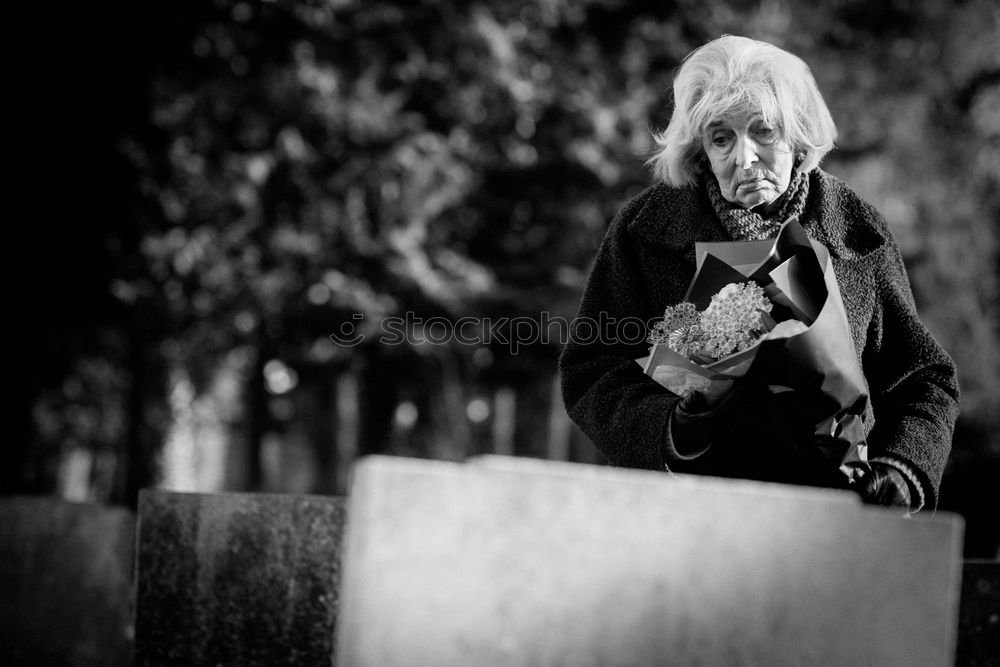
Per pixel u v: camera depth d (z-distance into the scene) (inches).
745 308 178.7
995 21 983.6
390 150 757.3
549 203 824.9
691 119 195.2
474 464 139.5
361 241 754.2
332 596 203.3
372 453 864.3
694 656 143.9
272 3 728.3
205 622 207.6
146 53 709.9
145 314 716.0
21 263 715.4
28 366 744.3
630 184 820.0
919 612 151.6
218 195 719.7
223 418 909.2
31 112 701.9
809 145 195.9
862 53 971.3
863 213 203.9
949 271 944.9
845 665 148.9
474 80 785.6
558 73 809.5
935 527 152.6
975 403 917.2
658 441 180.7
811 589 148.1
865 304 198.5
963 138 997.2
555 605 139.7
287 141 737.0
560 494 140.6
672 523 144.2
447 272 779.4
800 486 180.2
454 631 136.2
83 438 936.9
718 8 861.8
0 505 264.2
